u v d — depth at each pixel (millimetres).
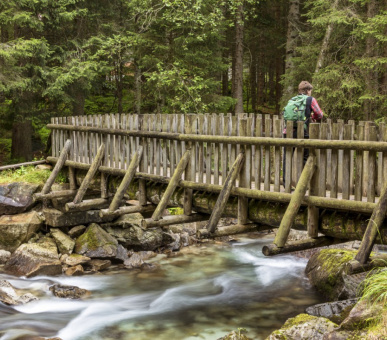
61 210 10250
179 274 9133
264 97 27844
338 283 7207
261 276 8852
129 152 8742
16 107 13703
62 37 14648
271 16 20906
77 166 10008
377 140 4984
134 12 14625
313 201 5391
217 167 6824
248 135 6375
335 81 12320
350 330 4227
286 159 5852
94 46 15125
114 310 7344
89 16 14727
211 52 14258
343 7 12695
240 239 11805
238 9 16375
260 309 7230
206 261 9977
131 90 18594
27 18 12344
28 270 8836
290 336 4879
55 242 9898
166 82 13281
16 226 9680
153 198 8195
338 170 5469
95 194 10695
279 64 23531
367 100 12023
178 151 7523
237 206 6574
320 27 13555
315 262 8297
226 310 7242
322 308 6027
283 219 5410
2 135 17609
